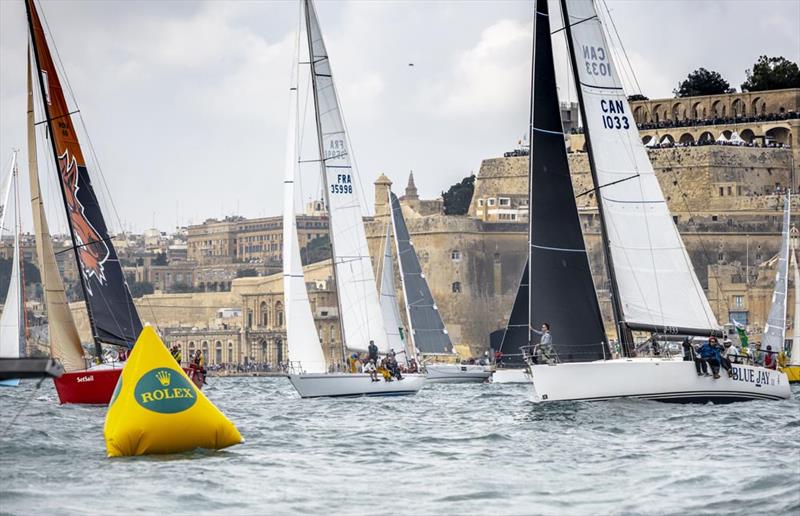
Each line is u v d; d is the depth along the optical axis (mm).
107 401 129625
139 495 67438
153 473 73812
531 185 111000
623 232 112562
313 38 158625
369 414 125625
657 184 113500
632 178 112812
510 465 79688
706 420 101562
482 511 63906
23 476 72750
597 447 87750
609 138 112625
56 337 136000
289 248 153250
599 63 112750
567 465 79125
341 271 159500
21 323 182875
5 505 64625
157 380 81188
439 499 67312
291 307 153000
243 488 70062
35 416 114688
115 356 140500
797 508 62562
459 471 77188
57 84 139375
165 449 80812
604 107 112625
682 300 113000
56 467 76188
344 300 159500
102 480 71438
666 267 112938
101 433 98000
